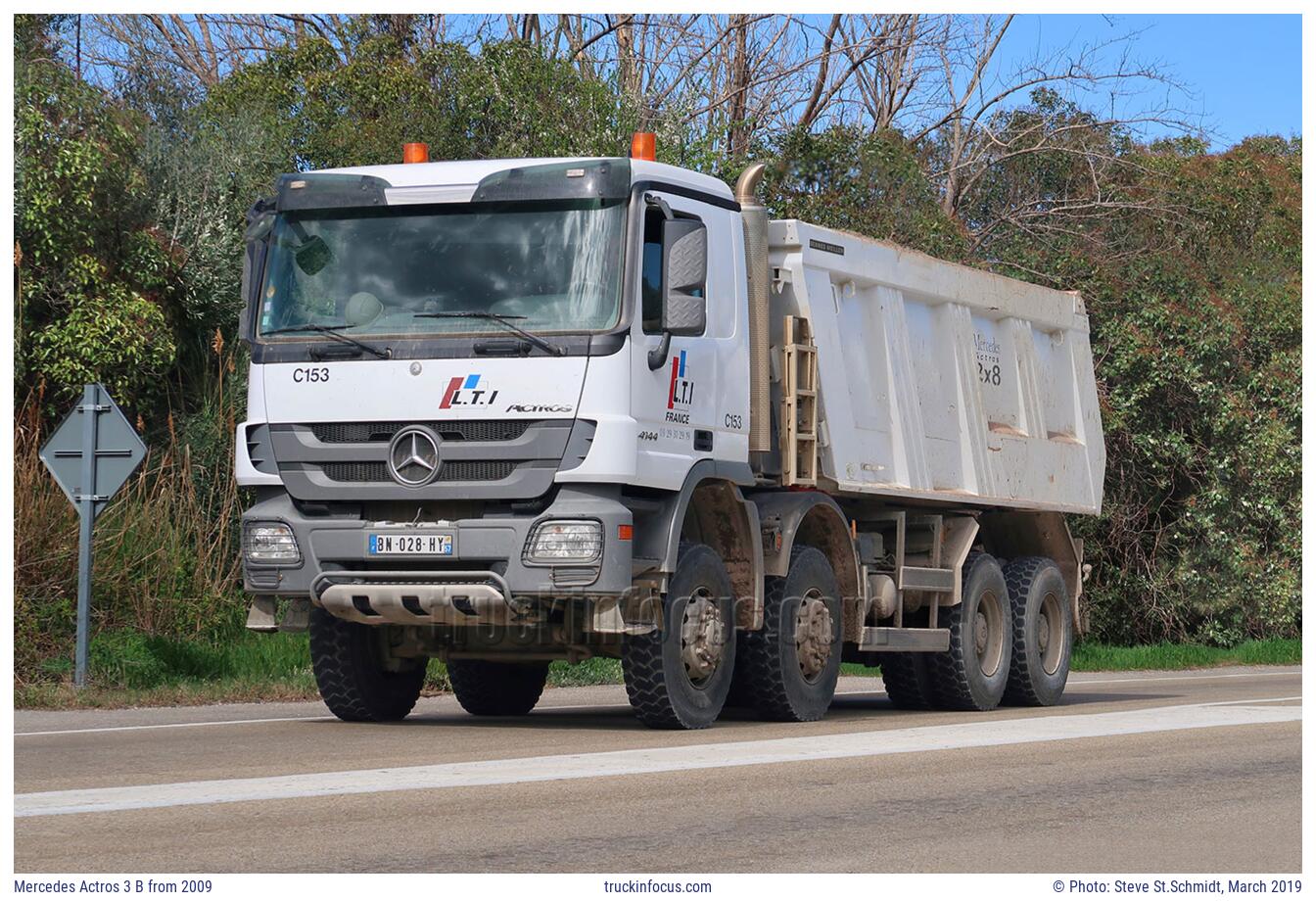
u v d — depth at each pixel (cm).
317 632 1103
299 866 573
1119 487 2730
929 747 948
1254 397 2814
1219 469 2747
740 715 1246
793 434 1155
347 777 779
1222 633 2797
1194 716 1181
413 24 3098
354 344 998
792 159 2588
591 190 991
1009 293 1507
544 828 653
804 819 688
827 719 1191
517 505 977
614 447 962
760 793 753
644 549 1006
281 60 2583
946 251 2592
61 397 1822
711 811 702
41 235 1825
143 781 766
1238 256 3200
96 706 1263
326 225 1030
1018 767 870
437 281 1002
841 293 1251
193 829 636
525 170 1005
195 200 2044
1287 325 2869
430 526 980
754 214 1131
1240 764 897
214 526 1786
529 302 987
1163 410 2770
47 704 1245
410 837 627
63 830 631
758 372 1125
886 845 635
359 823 655
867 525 1323
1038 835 665
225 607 1692
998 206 3212
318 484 1001
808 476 1173
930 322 1388
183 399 1956
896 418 1299
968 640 1377
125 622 1609
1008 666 1437
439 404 982
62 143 1838
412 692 1154
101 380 1809
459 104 2492
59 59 2194
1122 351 2666
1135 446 2698
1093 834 670
